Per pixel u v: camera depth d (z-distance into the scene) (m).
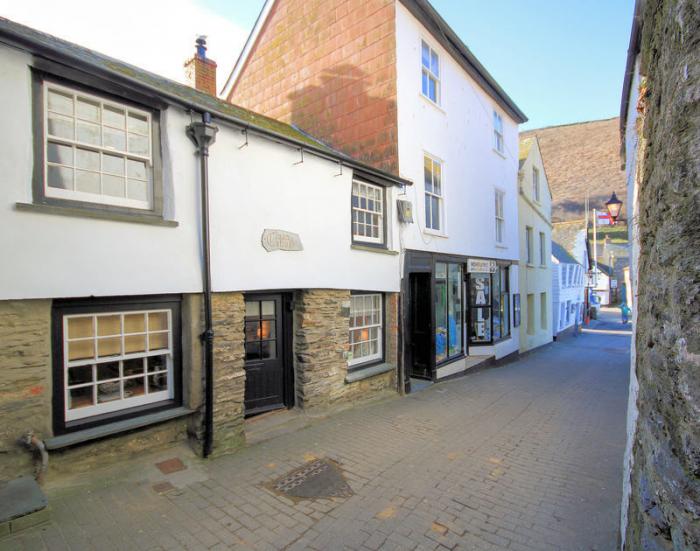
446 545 3.53
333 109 10.33
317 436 5.96
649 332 2.55
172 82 6.83
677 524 1.81
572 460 5.44
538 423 7.12
